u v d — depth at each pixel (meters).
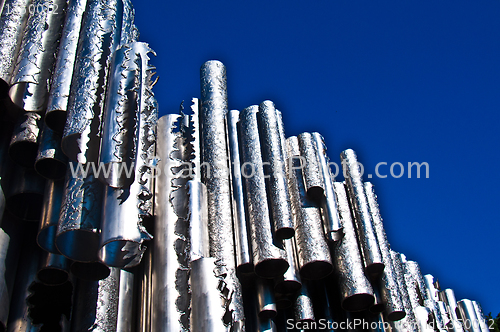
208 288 5.73
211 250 7.01
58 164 6.12
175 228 6.25
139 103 5.55
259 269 7.16
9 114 6.42
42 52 6.68
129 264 5.44
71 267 5.68
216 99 9.14
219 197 7.59
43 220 5.63
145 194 5.27
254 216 7.34
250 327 7.14
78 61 6.20
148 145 5.48
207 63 9.73
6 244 5.77
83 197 5.33
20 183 6.08
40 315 5.69
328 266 7.60
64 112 5.97
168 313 5.62
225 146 8.41
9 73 6.31
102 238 5.00
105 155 5.19
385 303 7.85
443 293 11.37
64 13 7.12
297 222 7.87
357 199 8.62
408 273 9.44
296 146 8.95
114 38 6.64
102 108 5.73
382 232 8.62
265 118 8.46
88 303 5.63
